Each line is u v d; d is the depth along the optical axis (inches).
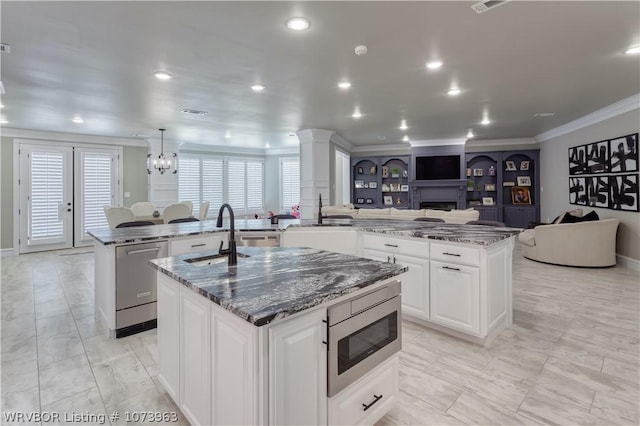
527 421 70.6
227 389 53.7
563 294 154.5
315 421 53.9
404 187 374.3
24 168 258.2
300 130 264.7
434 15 91.8
